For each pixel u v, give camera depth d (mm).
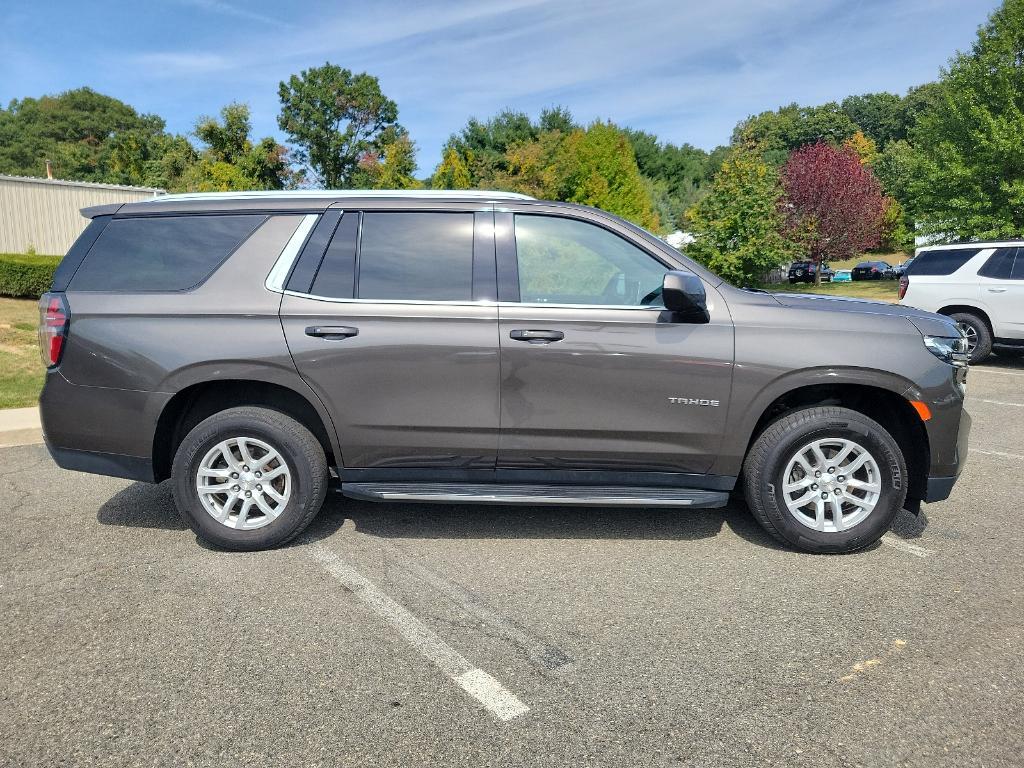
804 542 3699
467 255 3711
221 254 3756
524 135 53875
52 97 97000
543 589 3336
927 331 3637
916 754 2182
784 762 2150
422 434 3680
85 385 3693
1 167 87938
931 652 2768
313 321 3625
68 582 3408
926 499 3732
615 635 2912
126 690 2527
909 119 96562
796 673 2629
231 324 3639
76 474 5262
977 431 6582
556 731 2299
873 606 3154
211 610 3125
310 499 3756
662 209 47281
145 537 4004
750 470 3713
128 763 2152
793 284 38938
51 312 3725
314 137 50469
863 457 3646
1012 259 10070
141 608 3145
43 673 2635
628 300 3676
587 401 3611
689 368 3578
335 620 3035
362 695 2498
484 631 2945
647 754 2188
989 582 3396
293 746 2227
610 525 4184
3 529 4125
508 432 3656
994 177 21328
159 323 3652
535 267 3699
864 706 2424
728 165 25734
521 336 3568
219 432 3668
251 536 3740
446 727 2320
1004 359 11422
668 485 3777
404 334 3605
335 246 3736
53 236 21500
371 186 42844
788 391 3664
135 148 53062
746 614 3088
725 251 25781
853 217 34031
